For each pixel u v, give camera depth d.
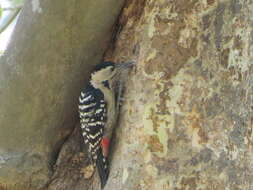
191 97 0.99
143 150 1.00
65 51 1.05
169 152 0.99
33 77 1.06
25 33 1.04
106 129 1.07
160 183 0.98
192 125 0.98
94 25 1.04
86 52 1.07
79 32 1.04
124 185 1.00
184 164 0.98
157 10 1.03
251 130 0.94
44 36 1.04
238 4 0.97
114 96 1.08
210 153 0.97
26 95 1.07
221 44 0.98
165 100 1.00
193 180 0.97
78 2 1.02
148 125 1.00
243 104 0.95
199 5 1.00
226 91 0.97
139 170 1.00
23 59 1.05
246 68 0.95
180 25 1.01
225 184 0.96
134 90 1.04
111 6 1.04
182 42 1.00
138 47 1.06
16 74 1.06
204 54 0.99
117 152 1.05
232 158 0.96
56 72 1.06
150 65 1.02
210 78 0.99
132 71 1.06
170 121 0.99
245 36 0.96
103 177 1.06
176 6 1.01
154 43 1.02
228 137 0.96
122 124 1.05
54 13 1.02
